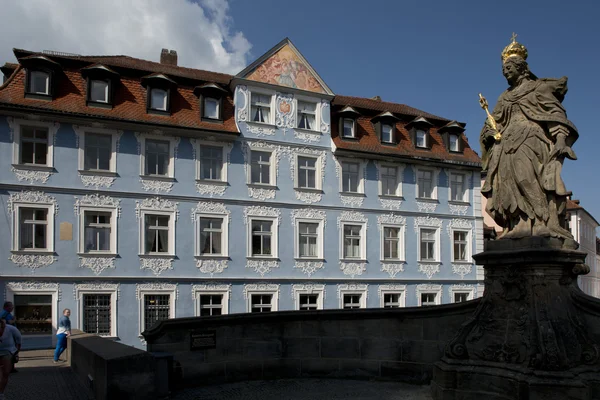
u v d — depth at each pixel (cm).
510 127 824
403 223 3344
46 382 1102
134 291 2589
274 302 2912
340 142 3169
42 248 2448
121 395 730
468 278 3531
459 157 3566
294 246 2991
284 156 3009
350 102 3584
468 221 3584
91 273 2511
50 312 2428
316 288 3027
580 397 659
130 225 2614
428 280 3388
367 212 3228
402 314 995
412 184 3403
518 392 700
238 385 989
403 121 3541
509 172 812
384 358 1006
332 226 3112
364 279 3172
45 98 2491
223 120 2873
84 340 1202
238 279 2819
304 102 3120
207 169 2838
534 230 779
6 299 2347
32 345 2358
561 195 770
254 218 2898
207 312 2756
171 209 2706
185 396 909
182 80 2878
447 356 818
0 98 2395
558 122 773
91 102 2578
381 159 3284
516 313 764
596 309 733
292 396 892
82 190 2528
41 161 2488
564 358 692
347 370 1032
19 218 2411
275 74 3005
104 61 2855
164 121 2695
